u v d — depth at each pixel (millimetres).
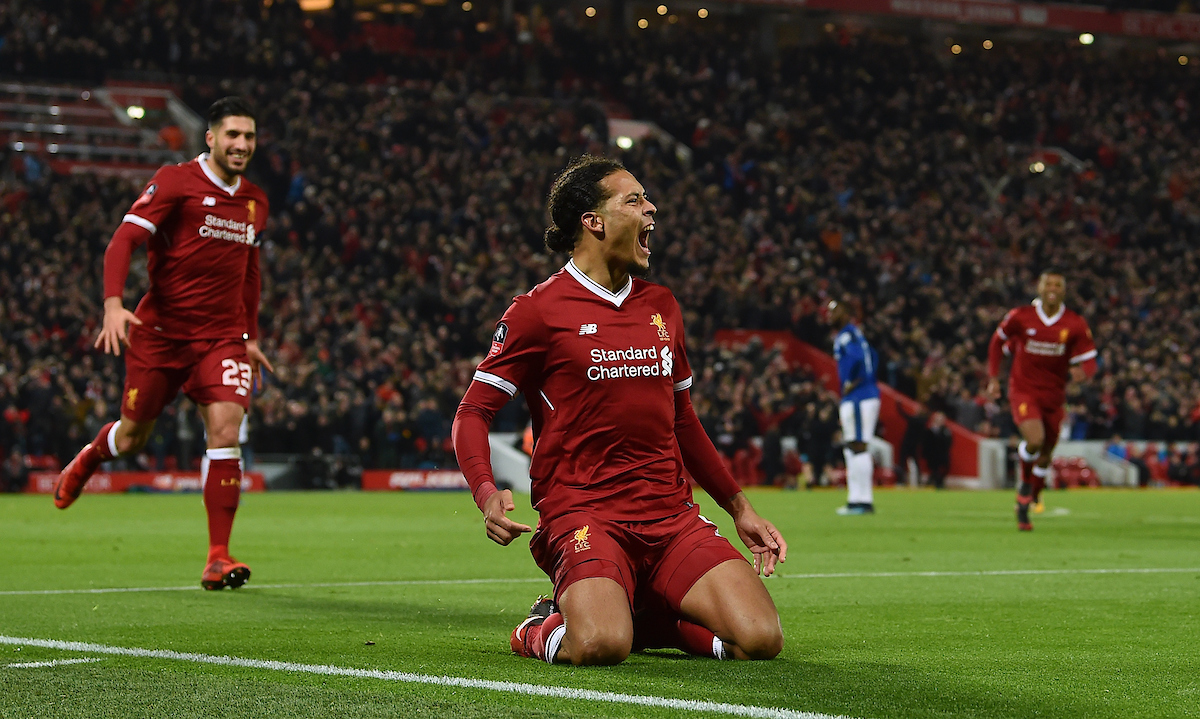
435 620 8281
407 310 39125
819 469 37531
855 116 58469
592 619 6094
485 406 6633
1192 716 5129
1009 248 52375
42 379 31500
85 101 47438
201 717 4891
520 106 53125
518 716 4887
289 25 52344
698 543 6504
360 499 29000
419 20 56031
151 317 10453
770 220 49531
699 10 62281
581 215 6699
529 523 19578
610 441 6586
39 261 36312
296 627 7883
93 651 6738
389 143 47531
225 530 10367
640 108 56625
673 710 5039
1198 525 20172
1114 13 64750
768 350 42469
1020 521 18656
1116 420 43188
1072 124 62719
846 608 9109
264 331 37250
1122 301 50438
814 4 59156
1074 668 6309
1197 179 60094
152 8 49688
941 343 44781
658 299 6891
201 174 10438
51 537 16391
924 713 5102
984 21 62094
